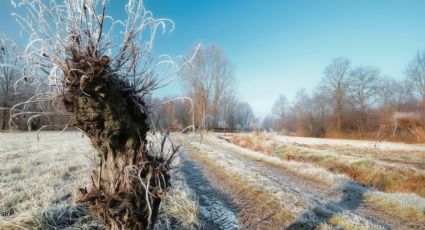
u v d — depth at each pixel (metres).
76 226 4.15
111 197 2.24
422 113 31.33
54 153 11.84
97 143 2.33
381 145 25.33
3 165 8.25
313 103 60.03
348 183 9.34
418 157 16.92
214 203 6.52
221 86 44.50
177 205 5.44
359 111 51.97
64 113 2.15
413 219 6.25
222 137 34.00
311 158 15.30
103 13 1.98
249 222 5.55
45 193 5.32
